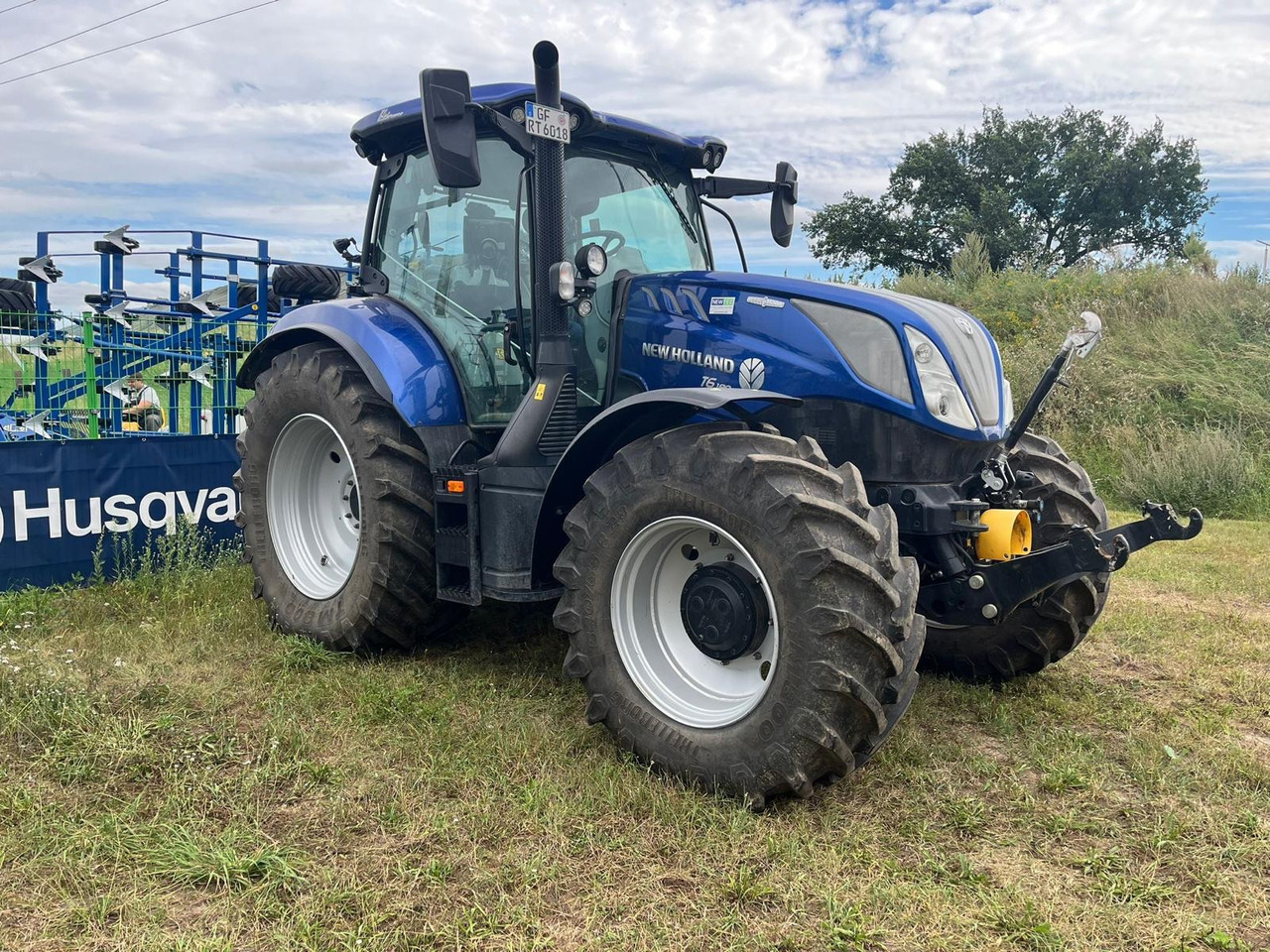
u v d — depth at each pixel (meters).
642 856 2.57
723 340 3.58
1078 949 2.19
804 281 3.66
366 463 4.03
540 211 3.60
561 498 3.46
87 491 5.28
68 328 6.91
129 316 7.05
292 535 4.58
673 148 4.38
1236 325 11.59
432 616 4.16
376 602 4.03
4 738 3.22
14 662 3.70
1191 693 3.92
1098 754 3.28
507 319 3.94
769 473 2.82
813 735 2.69
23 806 2.75
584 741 3.29
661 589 3.25
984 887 2.45
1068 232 34.69
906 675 2.75
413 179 4.43
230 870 2.45
